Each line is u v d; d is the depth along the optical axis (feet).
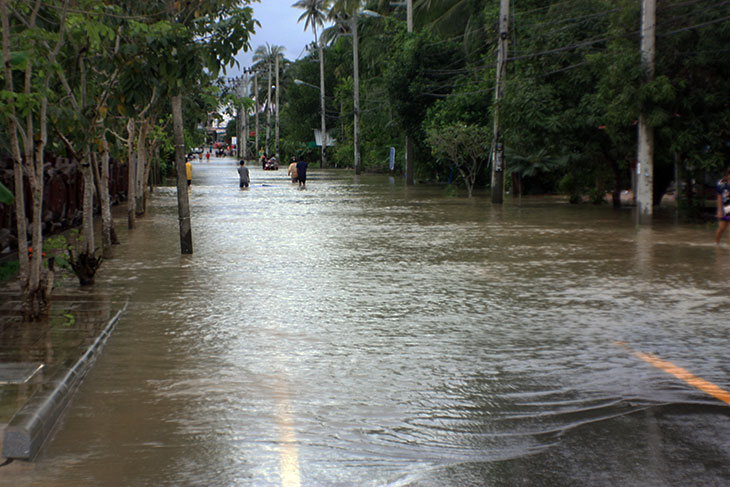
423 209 86.43
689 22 67.26
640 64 65.26
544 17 96.84
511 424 17.92
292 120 305.73
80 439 16.83
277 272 41.11
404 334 26.94
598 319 29.40
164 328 27.86
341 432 17.37
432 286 36.78
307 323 28.71
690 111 67.82
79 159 38.11
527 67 86.79
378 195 113.80
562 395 20.11
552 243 54.03
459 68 139.85
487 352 24.48
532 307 31.73
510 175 115.44
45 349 24.03
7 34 25.41
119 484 14.47
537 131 84.07
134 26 33.86
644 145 66.08
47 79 27.35
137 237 57.93
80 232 61.36
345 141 261.44
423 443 16.72
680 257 46.65
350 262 44.88
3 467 15.26
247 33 37.83
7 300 32.40
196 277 39.42
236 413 18.61
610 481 14.64
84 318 28.81
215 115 73.51
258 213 80.94
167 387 20.70
